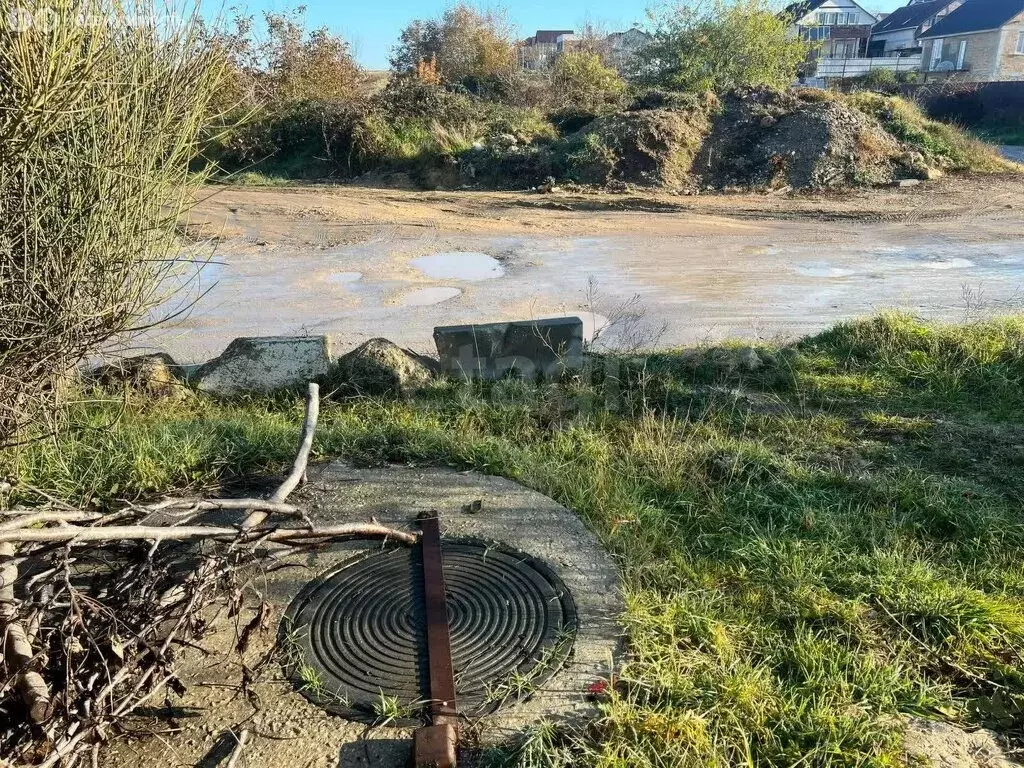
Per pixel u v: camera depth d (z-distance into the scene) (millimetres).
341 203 14297
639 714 2439
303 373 5387
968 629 2820
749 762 2264
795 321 7285
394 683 2645
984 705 2512
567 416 4961
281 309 7961
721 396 5258
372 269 9609
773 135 16531
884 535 3455
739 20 21453
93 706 2166
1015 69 43062
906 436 4648
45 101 2623
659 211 13383
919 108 19906
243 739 2385
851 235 11289
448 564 3293
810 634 2783
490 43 30531
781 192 14969
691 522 3672
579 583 3156
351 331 7172
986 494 3836
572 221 12523
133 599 2508
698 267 9547
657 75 22641
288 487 3514
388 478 4102
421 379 5418
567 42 34250
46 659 2262
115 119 3020
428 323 7379
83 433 4355
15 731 2193
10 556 2611
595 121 18031
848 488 3953
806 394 5320
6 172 2807
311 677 2656
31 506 3617
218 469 4188
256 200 14586
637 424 4801
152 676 2467
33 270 3002
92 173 2988
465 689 2605
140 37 3100
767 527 3586
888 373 5645
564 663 2707
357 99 20938
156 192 3312
